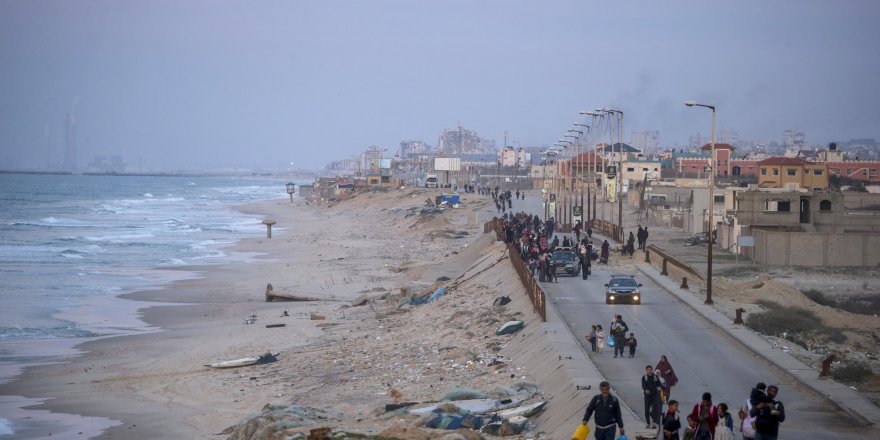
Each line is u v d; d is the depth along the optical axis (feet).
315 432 69.46
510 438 82.84
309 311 196.75
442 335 144.77
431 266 256.11
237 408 116.06
